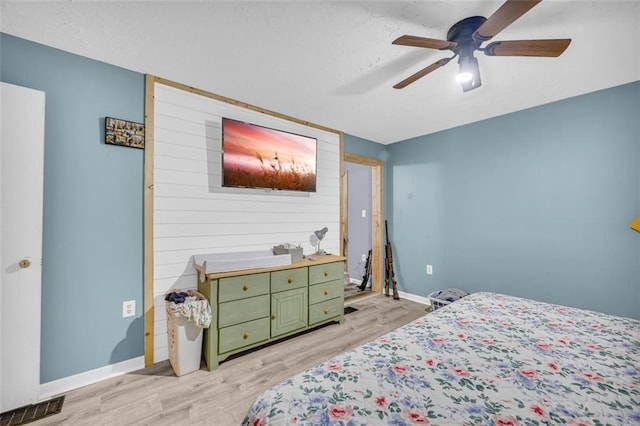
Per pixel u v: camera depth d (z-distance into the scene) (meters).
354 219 4.99
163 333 2.21
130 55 1.92
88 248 1.92
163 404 1.69
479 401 0.84
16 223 1.63
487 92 2.46
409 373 0.99
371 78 2.23
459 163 3.40
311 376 0.98
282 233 3.02
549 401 0.84
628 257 2.29
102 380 1.93
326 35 1.70
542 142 2.75
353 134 3.75
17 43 1.72
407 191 3.97
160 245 2.22
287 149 2.90
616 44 1.77
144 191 2.13
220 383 1.90
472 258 3.28
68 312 1.84
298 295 2.59
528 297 2.84
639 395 0.87
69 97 1.87
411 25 1.61
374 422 0.75
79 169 1.89
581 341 1.25
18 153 1.64
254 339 2.29
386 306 3.59
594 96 2.45
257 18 1.56
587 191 2.49
